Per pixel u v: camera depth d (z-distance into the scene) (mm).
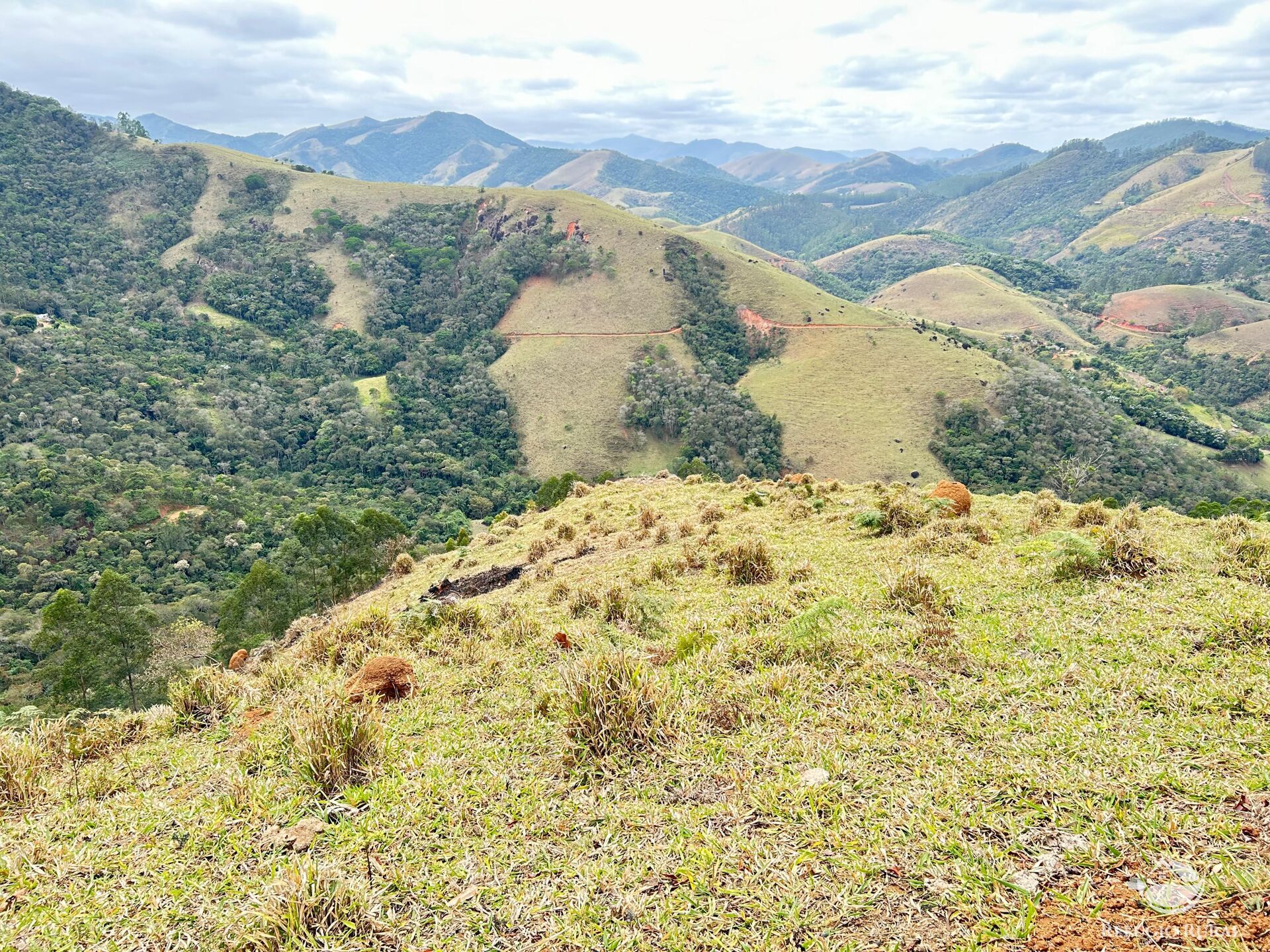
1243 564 7570
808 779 4535
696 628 8445
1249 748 4117
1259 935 2719
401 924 3623
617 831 4289
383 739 5906
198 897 4121
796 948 3127
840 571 10227
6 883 4531
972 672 5809
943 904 3256
